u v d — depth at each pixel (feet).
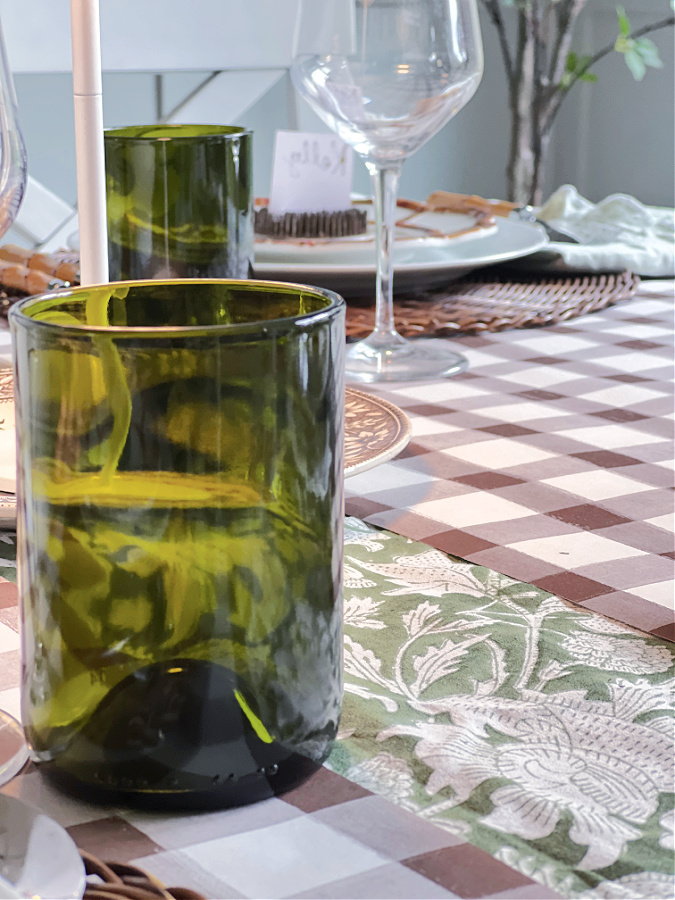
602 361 2.78
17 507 0.97
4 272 3.05
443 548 1.64
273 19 6.61
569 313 3.20
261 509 0.93
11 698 1.18
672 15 9.17
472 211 4.00
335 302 1.01
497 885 0.87
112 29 5.96
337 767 1.05
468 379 2.62
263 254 3.23
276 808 0.97
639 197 9.97
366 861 0.90
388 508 1.80
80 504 0.91
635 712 1.18
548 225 4.20
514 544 1.64
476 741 1.11
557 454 2.08
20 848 0.84
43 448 0.92
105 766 0.94
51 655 0.95
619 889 0.87
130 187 2.38
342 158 3.54
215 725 0.94
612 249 3.76
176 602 0.92
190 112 6.52
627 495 1.86
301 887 0.86
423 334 2.99
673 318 3.25
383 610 1.43
